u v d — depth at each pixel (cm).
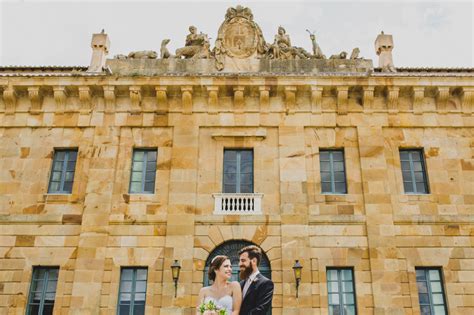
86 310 1694
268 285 780
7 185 1895
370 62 2091
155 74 1986
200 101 1995
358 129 1953
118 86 1970
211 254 1778
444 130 1966
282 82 1958
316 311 1689
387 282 1727
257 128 1962
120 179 1891
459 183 1889
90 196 1850
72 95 2011
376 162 1902
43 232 1812
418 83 1953
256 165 1903
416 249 1781
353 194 1862
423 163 1938
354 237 1794
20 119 1989
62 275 1753
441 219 1820
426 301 1730
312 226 1808
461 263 1766
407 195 1862
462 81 1959
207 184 1875
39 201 1861
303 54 2105
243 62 2067
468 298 1722
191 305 1695
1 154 1944
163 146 1941
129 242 1788
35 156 1942
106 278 1742
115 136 1955
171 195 1847
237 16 2127
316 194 1859
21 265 1772
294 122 1964
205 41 2114
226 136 1944
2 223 1827
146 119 1975
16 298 1728
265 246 1777
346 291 1739
